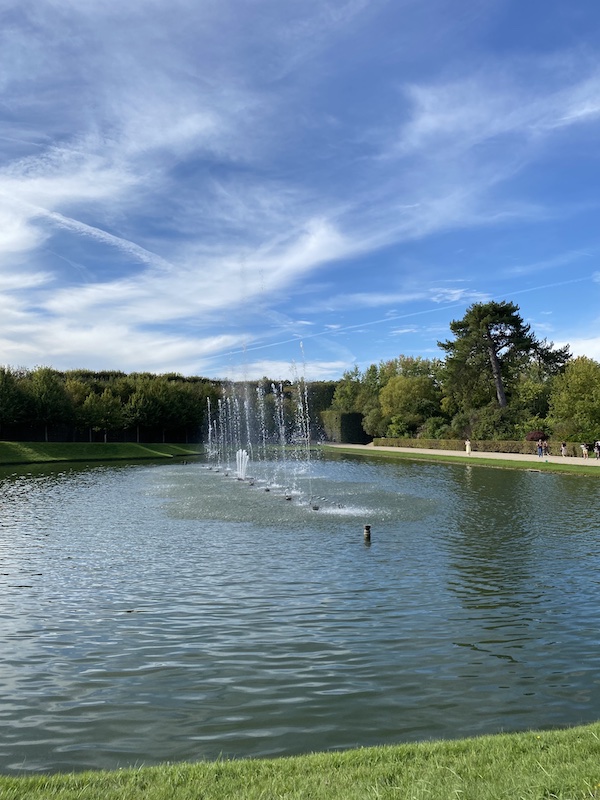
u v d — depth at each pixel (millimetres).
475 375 63469
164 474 39281
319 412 94250
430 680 7676
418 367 96062
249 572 13062
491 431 58344
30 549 15641
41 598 11352
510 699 7141
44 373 63812
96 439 71062
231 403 85000
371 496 26016
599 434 45781
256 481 33750
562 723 6547
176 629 9617
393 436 74875
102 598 11320
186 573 13039
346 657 8422
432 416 73812
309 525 18844
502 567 13391
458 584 12062
